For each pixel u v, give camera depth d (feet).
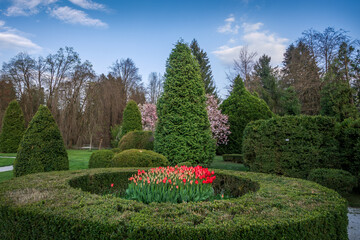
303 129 19.99
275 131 21.20
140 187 11.43
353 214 14.69
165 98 28.66
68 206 7.14
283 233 5.95
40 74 72.18
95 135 71.20
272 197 8.70
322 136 19.61
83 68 74.49
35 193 8.70
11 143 51.03
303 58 61.52
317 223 6.59
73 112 69.51
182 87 28.17
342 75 48.73
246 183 13.65
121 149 34.19
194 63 29.63
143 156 20.57
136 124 50.62
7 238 7.17
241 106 46.55
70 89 70.23
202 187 11.89
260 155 22.27
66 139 67.77
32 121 18.48
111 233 5.62
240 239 5.62
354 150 19.51
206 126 29.43
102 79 74.74
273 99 76.33
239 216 6.44
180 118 27.48
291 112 54.70
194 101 28.78
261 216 6.48
